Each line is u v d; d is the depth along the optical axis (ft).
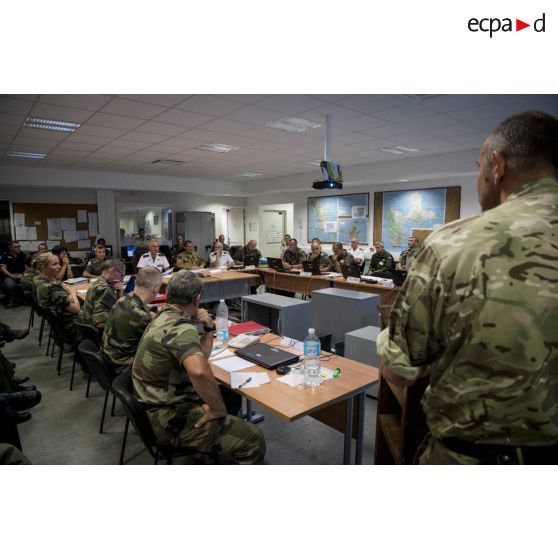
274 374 6.27
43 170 24.67
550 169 2.28
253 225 37.52
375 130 16.10
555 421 2.12
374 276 18.99
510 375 2.06
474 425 2.22
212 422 5.41
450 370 2.28
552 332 2.02
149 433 5.30
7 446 4.45
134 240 31.50
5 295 22.04
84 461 7.31
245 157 22.18
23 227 26.63
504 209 2.24
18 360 12.89
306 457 7.32
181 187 30.58
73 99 12.05
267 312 12.62
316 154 21.38
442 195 23.81
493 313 2.05
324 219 30.89
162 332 5.51
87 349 6.83
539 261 2.04
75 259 27.14
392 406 5.50
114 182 27.37
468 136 17.13
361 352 8.87
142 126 15.28
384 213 26.84
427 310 2.28
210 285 18.02
